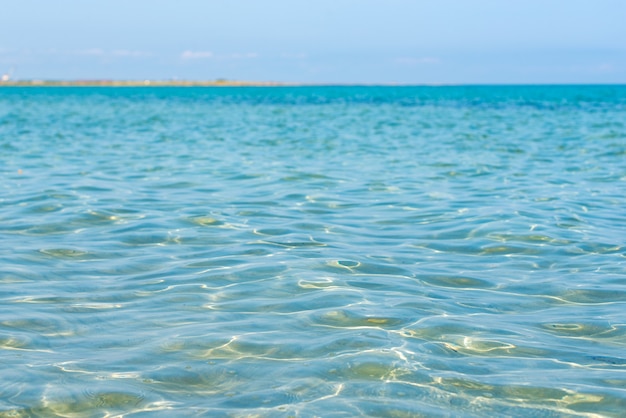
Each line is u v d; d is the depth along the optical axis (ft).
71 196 39.04
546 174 50.34
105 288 22.13
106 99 248.32
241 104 198.59
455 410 13.82
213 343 17.28
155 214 34.22
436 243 28.78
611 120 113.91
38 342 17.33
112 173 49.49
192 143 74.84
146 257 26.09
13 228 30.89
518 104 189.37
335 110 159.43
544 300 21.24
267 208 36.29
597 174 50.29
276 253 26.66
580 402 14.23
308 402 14.07
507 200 38.96
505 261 25.96
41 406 13.88
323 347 16.98
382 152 65.98
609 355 16.75
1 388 14.61
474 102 207.82
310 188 43.27
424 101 219.20
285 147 70.64
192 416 13.51
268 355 16.51
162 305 20.39
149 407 13.89
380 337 17.69
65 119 120.98
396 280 23.22
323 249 27.43
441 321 19.01
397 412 13.69
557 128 97.14
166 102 216.54
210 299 20.95
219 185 44.21
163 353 16.65
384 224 32.55
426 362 16.10
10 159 58.03
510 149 68.80
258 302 20.65
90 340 17.52
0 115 132.98
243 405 13.97
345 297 21.09
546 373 15.60
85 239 28.94
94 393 14.47
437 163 57.06
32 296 21.20
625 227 31.65
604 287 22.54
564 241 28.99
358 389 14.67
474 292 22.04
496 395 14.48
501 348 17.08
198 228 31.19
